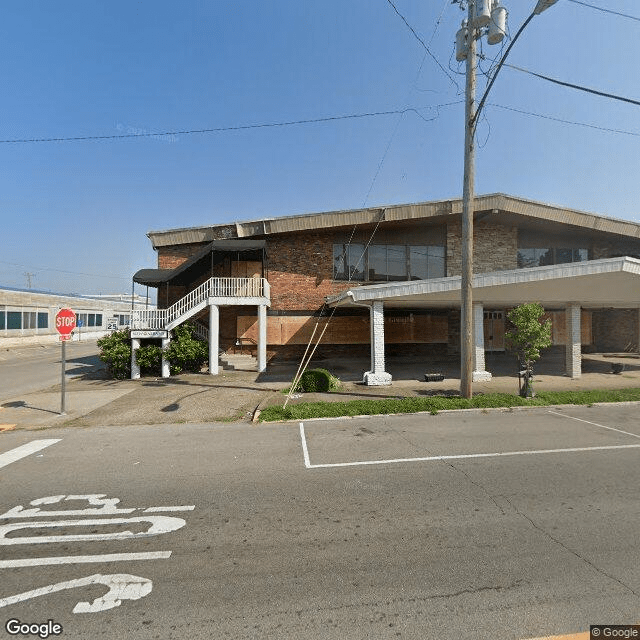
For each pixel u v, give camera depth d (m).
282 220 18.30
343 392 11.40
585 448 6.41
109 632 2.53
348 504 4.42
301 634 2.48
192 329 16.03
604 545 3.51
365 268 19.59
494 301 13.76
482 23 8.88
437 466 5.62
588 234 21.30
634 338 22.31
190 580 3.07
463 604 2.74
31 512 4.30
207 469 5.59
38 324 33.34
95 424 8.27
